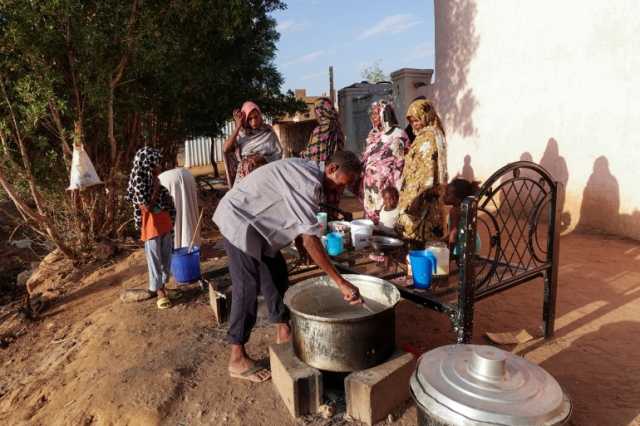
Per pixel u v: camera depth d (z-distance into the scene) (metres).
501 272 3.40
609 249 5.77
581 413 2.66
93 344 4.14
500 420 1.67
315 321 2.55
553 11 6.91
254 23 10.58
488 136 8.50
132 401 2.98
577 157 6.77
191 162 20.67
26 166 6.37
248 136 5.08
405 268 3.42
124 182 7.90
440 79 9.62
